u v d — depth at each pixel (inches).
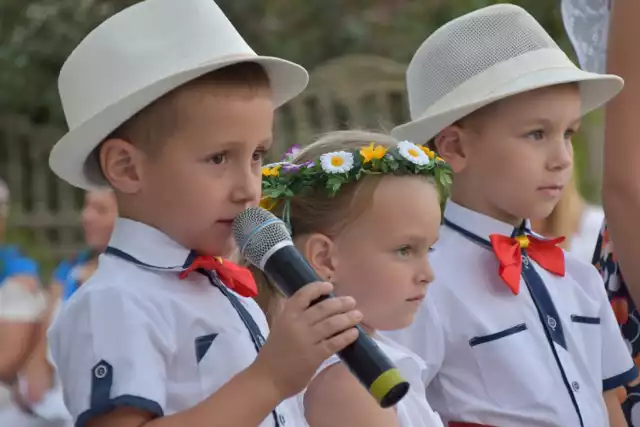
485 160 287.9
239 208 211.5
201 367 209.5
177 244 215.2
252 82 214.4
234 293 227.9
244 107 211.3
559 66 288.0
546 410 275.0
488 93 285.3
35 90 937.5
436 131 293.9
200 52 212.2
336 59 865.5
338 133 269.0
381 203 245.1
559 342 283.6
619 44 273.1
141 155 212.7
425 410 245.3
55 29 932.6
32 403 454.6
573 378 281.6
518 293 283.9
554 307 287.3
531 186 283.9
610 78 275.3
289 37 914.1
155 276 212.8
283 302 252.2
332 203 248.2
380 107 803.4
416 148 253.4
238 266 233.3
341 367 230.1
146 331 202.7
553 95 284.0
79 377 199.2
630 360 298.2
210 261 218.2
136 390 194.5
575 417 277.3
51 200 915.4
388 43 904.9
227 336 214.1
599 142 842.8
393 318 246.1
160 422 192.7
